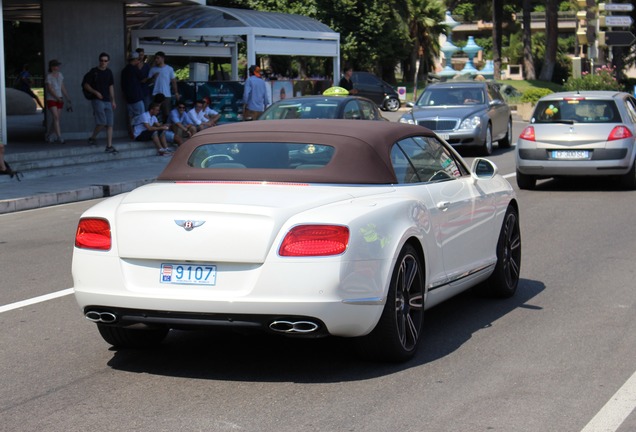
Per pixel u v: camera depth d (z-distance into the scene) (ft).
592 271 33.53
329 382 20.53
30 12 92.58
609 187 59.06
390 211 21.08
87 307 20.86
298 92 99.81
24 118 117.19
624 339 24.16
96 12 82.48
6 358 22.88
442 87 85.76
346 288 19.51
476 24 325.21
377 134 23.36
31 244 40.27
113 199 21.95
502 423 17.79
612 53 180.45
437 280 23.57
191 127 80.89
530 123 57.67
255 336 24.68
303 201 20.36
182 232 19.89
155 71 81.82
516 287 29.89
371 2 189.67
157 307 19.93
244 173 22.43
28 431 17.65
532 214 47.96
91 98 72.18
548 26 218.59
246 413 18.52
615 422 17.80
